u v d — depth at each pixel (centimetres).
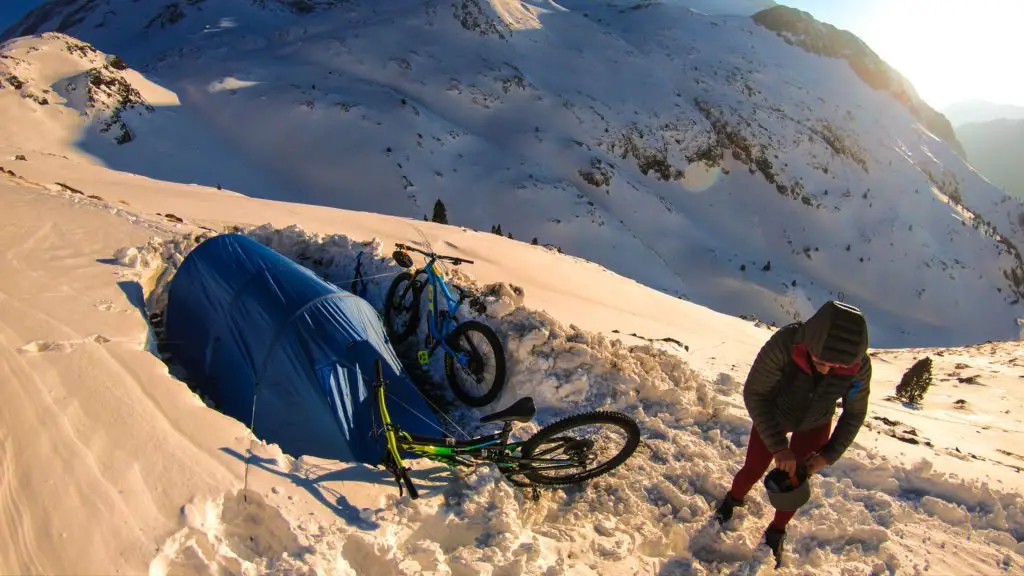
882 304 16512
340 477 341
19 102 11094
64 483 281
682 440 460
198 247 537
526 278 2488
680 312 2759
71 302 481
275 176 13075
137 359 390
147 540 262
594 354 509
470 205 13838
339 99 15212
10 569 241
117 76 13025
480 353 518
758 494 409
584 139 17762
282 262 518
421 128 15100
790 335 320
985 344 3178
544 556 327
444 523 332
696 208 17850
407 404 462
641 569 337
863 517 387
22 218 677
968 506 409
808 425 335
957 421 1069
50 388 343
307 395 430
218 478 307
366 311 504
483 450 384
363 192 13050
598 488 402
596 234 13925
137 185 2473
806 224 18125
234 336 471
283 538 288
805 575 338
